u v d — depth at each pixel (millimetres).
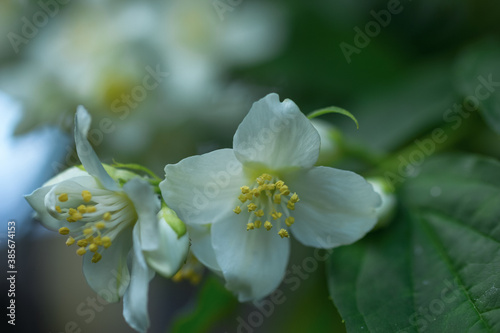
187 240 200
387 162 233
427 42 255
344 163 235
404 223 219
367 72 252
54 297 250
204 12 246
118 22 238
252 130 201
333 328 242
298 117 200
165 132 243
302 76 252
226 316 240
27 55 239
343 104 251
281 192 206
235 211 206
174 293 271
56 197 203
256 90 254
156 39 239
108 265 206
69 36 238
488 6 250
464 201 217
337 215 207
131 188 194
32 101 238
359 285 212
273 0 252
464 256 210
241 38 248
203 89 241
